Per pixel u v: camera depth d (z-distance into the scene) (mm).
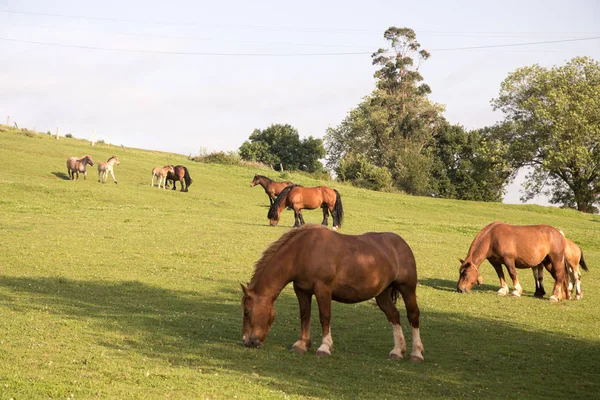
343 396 7746
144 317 11867
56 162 47031
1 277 15219
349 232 29359
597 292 19125
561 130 58344
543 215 51594
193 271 17922
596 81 61219
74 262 17938
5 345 8930
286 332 11555
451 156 92125
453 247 26656
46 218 26828
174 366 8594
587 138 58438
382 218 37562
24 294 13430
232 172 57375
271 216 28938
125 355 8977
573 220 49625
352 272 9750
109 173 47688
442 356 10594
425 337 11938
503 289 17859
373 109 95562
